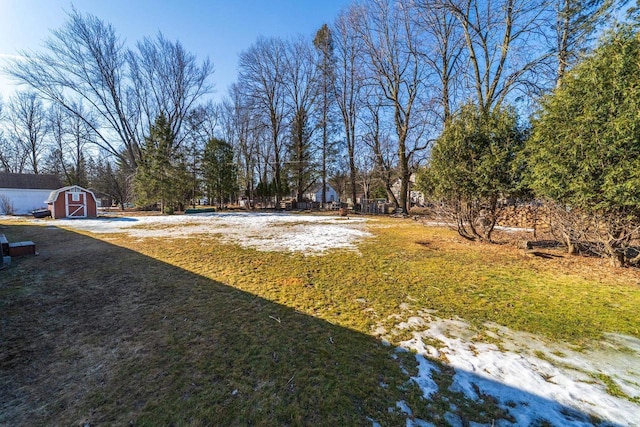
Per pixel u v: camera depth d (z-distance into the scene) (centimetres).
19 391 191
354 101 2175
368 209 2131
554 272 458
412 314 317
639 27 365
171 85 2248
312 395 190
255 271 484
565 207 480
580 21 889
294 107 2539
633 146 351
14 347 246
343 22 1994
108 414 172
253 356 235
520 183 551
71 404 180
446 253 609
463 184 638
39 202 2278
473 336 268
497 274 455
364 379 206
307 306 340
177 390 194
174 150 1988
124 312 320
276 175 2602
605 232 454
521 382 202
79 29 1878
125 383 200
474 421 168
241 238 822
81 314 314
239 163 2986
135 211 2170
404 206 1875
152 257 582
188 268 501
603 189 381
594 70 386
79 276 452
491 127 600
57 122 2823
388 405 181
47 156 2978
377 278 445
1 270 483
